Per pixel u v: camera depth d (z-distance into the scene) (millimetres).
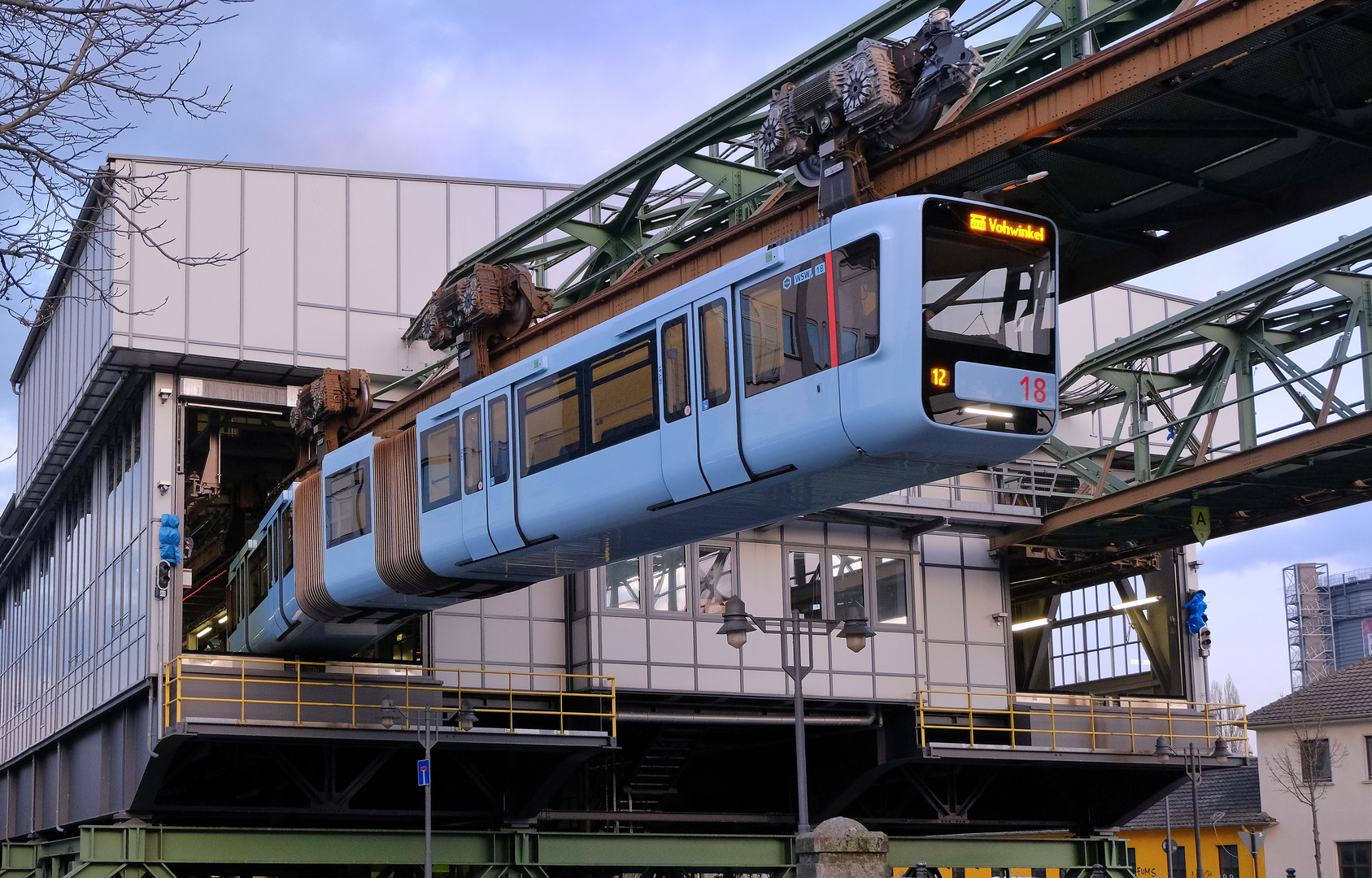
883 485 17578
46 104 9227
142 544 36219
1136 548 41406
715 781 45375
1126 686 44875
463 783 39750
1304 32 15352
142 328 35812
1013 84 19891
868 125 17859
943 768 41844
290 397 36688
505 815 35469
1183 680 42906
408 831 33000
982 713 40812
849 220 16266
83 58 9305
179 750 33000
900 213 15734
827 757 41656
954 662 41562
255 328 37375
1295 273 30219
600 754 40094
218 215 37438
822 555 39594
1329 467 31719
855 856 16562
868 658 39406
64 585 47250
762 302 17328
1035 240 16484
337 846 32094
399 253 39844
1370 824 50750
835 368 16125
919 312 15391
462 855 33594
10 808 53938
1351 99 17516
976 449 15883
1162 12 18328
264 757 35000
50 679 48312
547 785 35062
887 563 40406
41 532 53000
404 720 33031
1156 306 51062
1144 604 44438
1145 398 37562
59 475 46312
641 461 18984
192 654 32469
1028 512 40438
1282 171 19250
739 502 18312
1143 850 60094
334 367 38250
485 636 37312
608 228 31734
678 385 18469
